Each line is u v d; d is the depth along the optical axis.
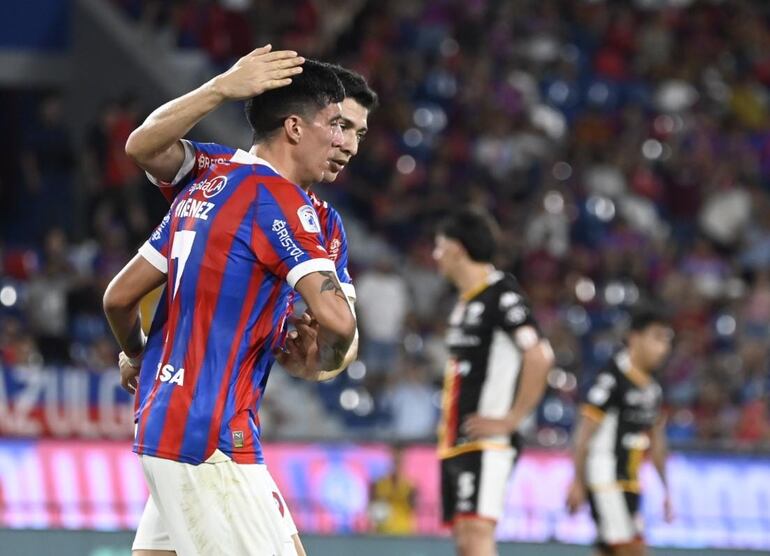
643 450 28.47
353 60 59.78
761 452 34.72
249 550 13.65
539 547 31.62
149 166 14.41
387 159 56.19
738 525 34.34
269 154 14.32
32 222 56.09
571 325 48.56
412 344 46.03
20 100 61.44
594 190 57.09
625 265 52.53
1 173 60.62
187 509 13.58
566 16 66.69
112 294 14.72
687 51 67.44
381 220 54.56
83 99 60.59
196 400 13.56
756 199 58.25
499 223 53.72
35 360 39.91
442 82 60.25
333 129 14.39
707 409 44.38
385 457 33.50
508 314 22.41
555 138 59.75
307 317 14.59
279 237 13.67
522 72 62.12
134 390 16.03
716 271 53.75
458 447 22.52
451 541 31.08
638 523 28.30
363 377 44.50
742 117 64.94
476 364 22.62
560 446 34.91
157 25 61.12
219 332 13.67
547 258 51.66
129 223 50.47
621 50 66.31
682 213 58.69
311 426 42.59
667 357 46.75
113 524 33.03
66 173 56.25
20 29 60.25
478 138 57.66
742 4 70.56
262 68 14.07
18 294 44.25
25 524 32.62
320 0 62.56
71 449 33.16
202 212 13.93
